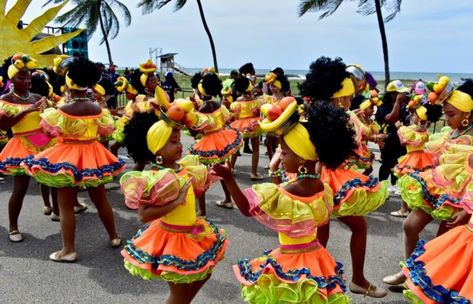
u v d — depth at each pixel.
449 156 3.38
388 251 4.79
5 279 4.03
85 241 4.92
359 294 3.81
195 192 3.00
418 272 2.66
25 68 4.62
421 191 3.64
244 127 7.25
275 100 7.75
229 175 2.74
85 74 4.11
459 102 3.55
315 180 2.78
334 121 2.71
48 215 5.67
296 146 2.67
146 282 4.04
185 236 2.88
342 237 5.18
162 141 2.79
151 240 2.88
